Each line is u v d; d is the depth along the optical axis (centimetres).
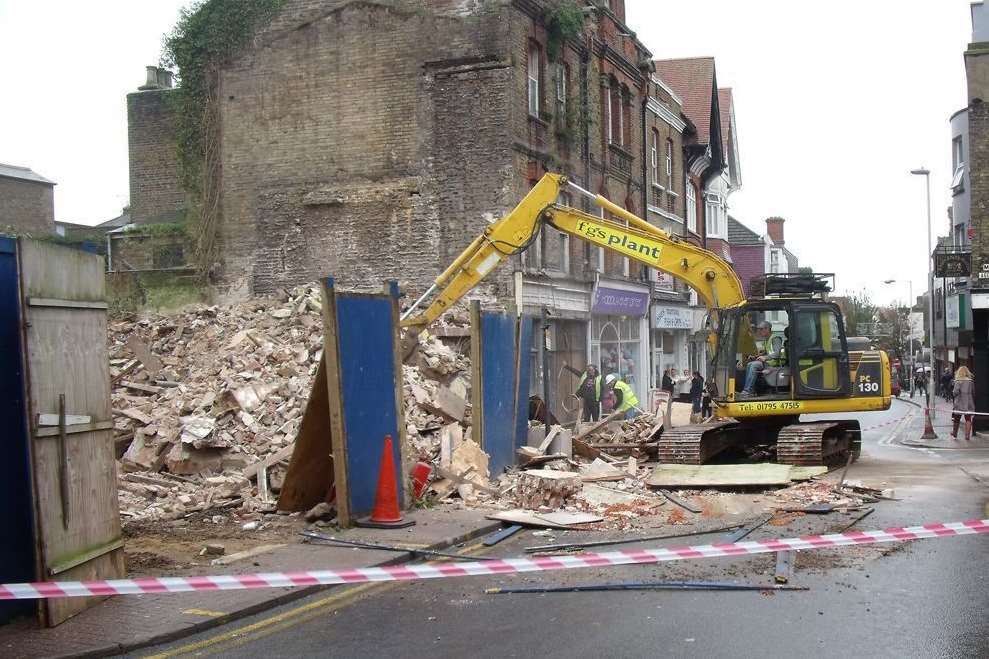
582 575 864
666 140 3781
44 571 700
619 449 1781
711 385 1786
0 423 715
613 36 3119
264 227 2567
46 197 4203
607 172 3055
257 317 2108
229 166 2605
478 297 2427
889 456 2045
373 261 2481
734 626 698
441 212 2438
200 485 1314
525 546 1030
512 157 2411
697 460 1562
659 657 634
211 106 2622
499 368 1553
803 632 682
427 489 1292
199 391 1574
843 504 1225
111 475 814
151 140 2934
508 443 1582
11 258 726
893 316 8519
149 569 899
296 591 814
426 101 2458
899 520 1131
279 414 1491
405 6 2477
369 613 762
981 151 2958
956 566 881
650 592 799
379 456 1184
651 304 3519
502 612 752
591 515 1177
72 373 756
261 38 2588
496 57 2408
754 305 1703
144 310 2630
